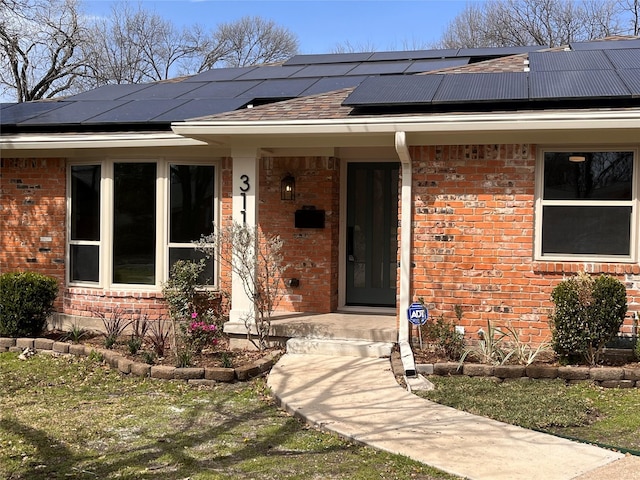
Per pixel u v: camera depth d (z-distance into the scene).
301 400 6.49
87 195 10.30
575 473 4.55
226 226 9.13
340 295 10.34
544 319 8.09
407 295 8.38
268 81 12.09
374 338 8.66
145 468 4.89
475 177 8.23
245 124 8.21
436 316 8.39
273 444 5.41
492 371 7.27
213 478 4.67
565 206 8.09
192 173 9.95
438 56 13.55
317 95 9.91
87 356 8.68
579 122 7.29
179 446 5.38
